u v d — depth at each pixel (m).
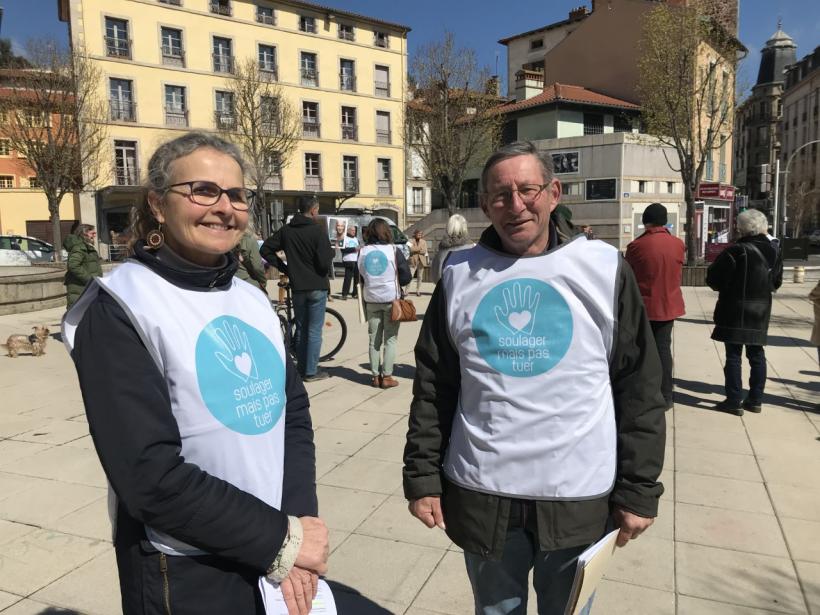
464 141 27.73
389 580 2.83
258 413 1.41
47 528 3.29
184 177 1.36
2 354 8.09
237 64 32.12
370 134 39.59
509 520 1.72
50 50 24.36
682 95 18.31
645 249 5.08
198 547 1.25
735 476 3.95
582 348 1.67
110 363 1.22
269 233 18.36
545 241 1.78
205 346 1.34
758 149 84.19
